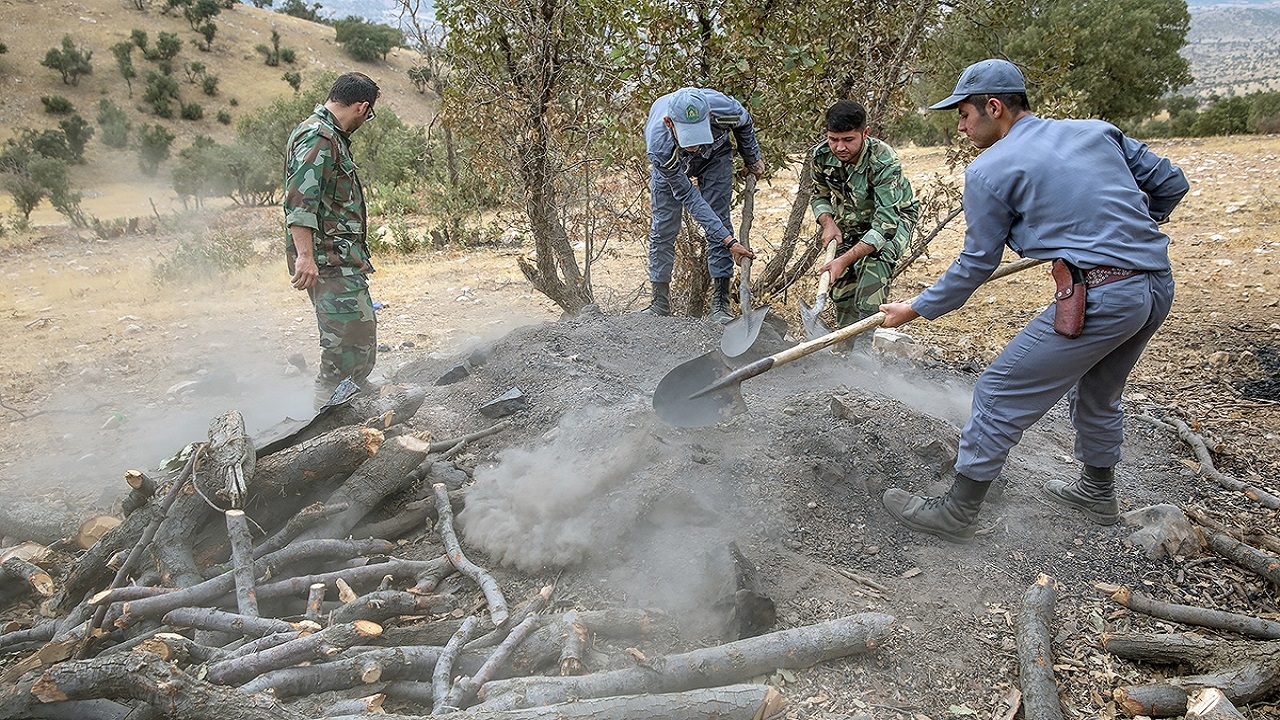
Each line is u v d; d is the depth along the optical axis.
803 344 3.47
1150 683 2.93
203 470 3.24
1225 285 7.57
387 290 9.61
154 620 2.98
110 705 2.49
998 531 3.65
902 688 2.86
